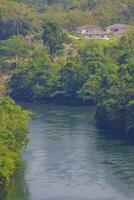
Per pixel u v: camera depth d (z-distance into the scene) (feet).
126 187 466.29
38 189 462.60
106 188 464.65
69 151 572.10
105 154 562.25
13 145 504.43
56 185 471.62
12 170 486.79
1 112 544.62
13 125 529.04
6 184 468.75
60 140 619.26
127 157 550.36
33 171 505.66
